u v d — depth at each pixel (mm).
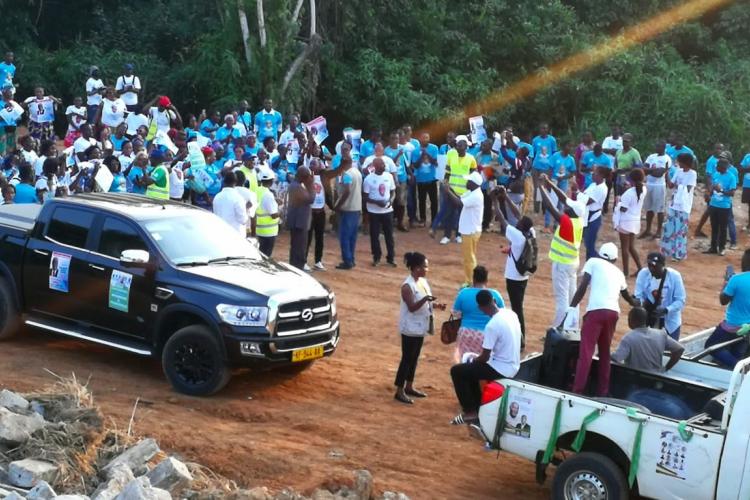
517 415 9227
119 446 9250
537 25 35969
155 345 11680
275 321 11320
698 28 38812
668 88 33781
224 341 11211
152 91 32781
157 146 19750
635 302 11078
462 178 21125
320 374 12750
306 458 10078
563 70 35281
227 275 11680
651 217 22672
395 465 10117
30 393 10188
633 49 36781
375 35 34094
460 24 35812
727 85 35938
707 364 10211
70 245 12305
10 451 8812
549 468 10422
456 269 19516
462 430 11242
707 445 8320
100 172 16891
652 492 8578
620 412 8695
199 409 11117
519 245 13984
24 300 12602
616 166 24453
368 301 16734
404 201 22469
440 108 33375
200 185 19031
